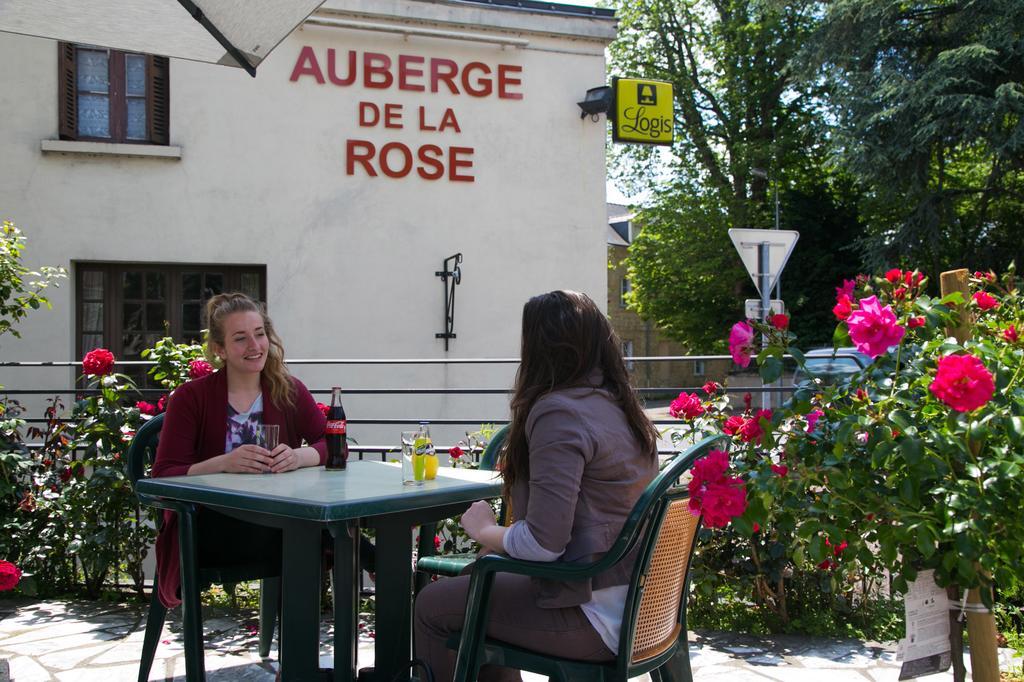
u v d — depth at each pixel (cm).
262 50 314
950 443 216
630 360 508
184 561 270
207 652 390
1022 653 354
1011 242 1936
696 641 405
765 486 231
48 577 507
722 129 2697
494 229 1025
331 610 454
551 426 205
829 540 231
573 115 1047
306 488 252
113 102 941
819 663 371
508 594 215
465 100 1017
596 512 207
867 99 1811
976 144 1784
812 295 2591
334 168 983
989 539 218
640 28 2659
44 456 523
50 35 314
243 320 325
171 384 507
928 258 1909
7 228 568
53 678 357
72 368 912
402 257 1002
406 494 238
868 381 237
